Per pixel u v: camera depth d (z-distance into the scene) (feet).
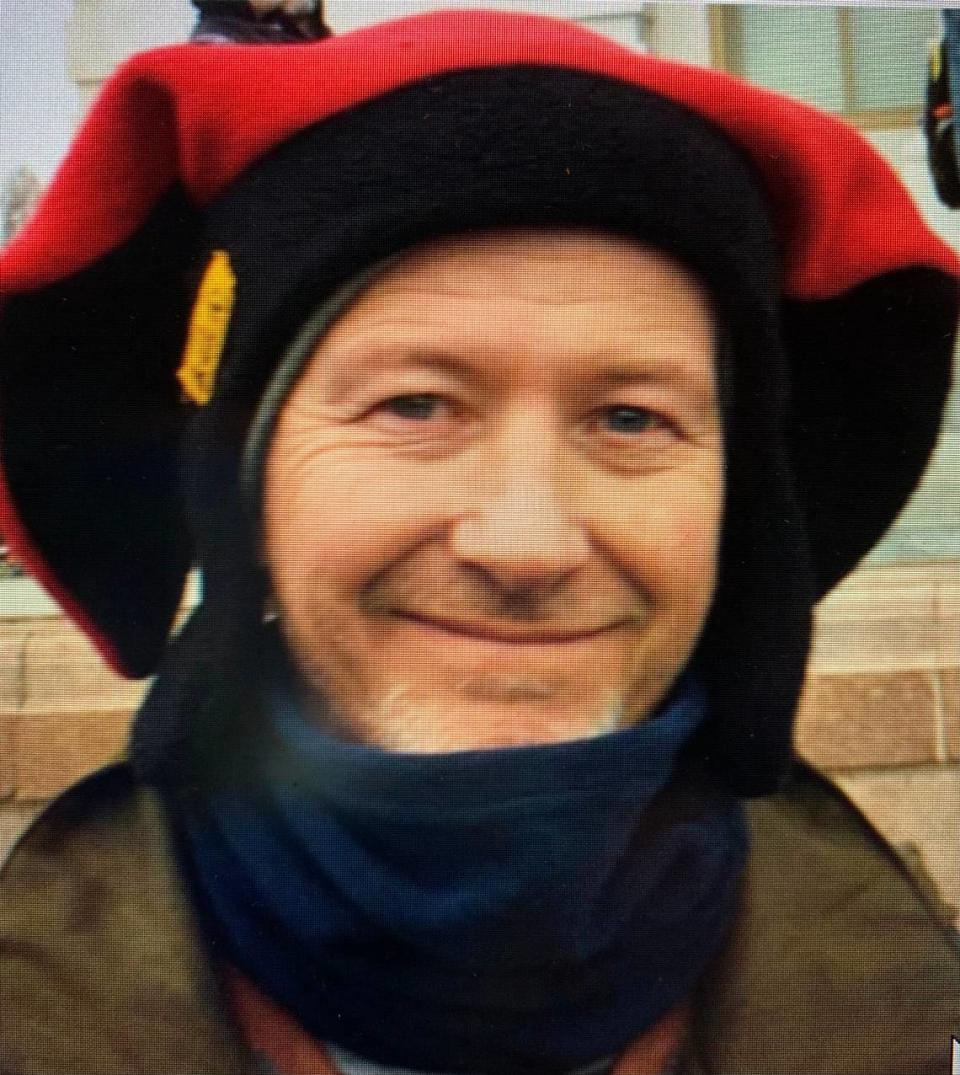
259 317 1.33
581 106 1.29
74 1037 1.53
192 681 1.44
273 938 1.47
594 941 1.45
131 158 1.43
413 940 1.41
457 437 1.35
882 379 1.66
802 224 1.50
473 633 1.37
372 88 1.30
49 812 1.64
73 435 1.55
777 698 1.52
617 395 1.36
